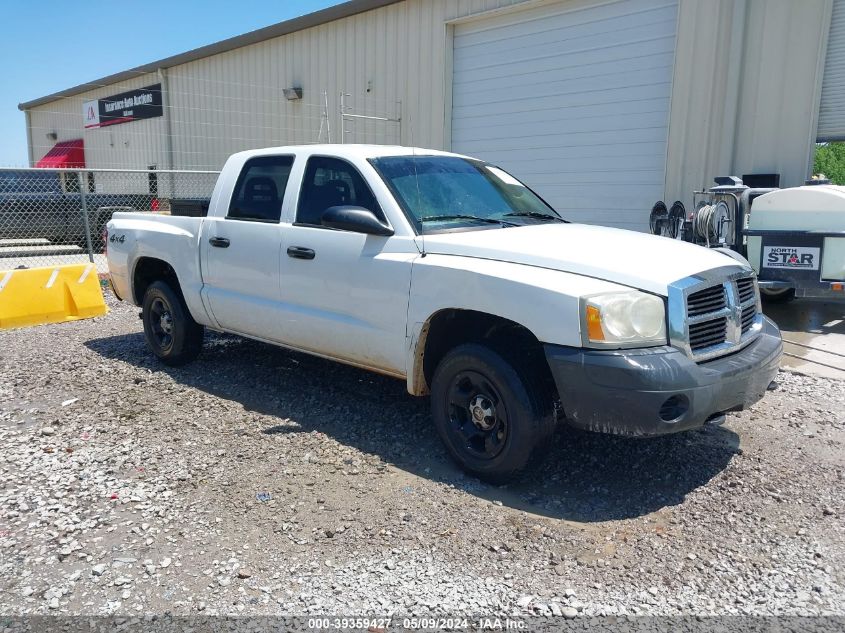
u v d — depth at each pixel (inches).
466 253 160.6
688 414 137.9
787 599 115.9
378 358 176.9
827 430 190.1
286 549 129.5
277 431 186.4
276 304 201.8
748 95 377.7
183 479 157.9
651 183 421.1
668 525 139.3
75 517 140.9
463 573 122.0
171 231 237.9
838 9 350.0
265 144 709.3
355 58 590.2
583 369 136.5
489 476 154.2
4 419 198.2
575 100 450.6
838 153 1266.0
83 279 346.0
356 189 184.7
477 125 511.2
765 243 295.7
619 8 422.0
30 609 112.4
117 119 972.6
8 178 544.4
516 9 467.5
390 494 150.8
